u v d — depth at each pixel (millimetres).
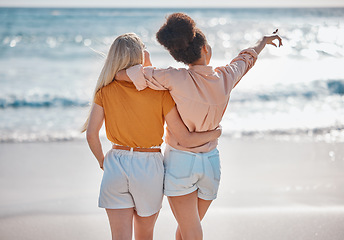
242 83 12836
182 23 2238
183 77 2254
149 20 39844
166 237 3307
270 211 3877
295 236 3268
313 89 11805
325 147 6484
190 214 2412
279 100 10781
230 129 7707
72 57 18516
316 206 4031
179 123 2336
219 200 4219
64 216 3783
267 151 6266
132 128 2289
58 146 6504
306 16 50125
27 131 7570
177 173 2340
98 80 2334
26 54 19203
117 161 2293
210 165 2404
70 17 41688
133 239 3125
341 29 32250
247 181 4879
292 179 4953
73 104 10281
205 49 2344
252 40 28625
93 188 4637
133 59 2309
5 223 3586
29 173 5141
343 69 15648
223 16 51219
